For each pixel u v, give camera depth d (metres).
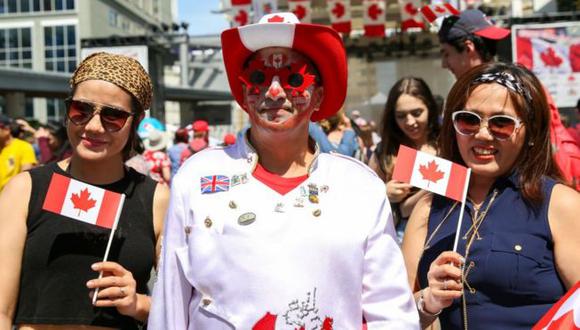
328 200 2.04
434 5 4.86
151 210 2.43
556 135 3.22
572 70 13.72
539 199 2.24
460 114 2.37
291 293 1.88
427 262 2.41
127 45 17.52
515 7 20.62
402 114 4.08
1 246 2.22
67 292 2.26
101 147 2.33
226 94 40.41
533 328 2.10
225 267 1.93
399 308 2.02
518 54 13.93
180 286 2.03
